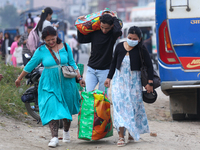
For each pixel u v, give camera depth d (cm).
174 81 1158
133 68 859
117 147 843
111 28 1002
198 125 1188
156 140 948
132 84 866
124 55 863
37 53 881
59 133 1038
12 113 1163
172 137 995
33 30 1458
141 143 889
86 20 1031
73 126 1156
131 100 866
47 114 842
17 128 1006
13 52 2505
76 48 3847
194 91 1251
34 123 1149
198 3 1154
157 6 1177
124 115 854
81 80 927
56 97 856
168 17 1163
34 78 1101
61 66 878
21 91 1427
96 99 895
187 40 1153
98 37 1014
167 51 1164
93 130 883
